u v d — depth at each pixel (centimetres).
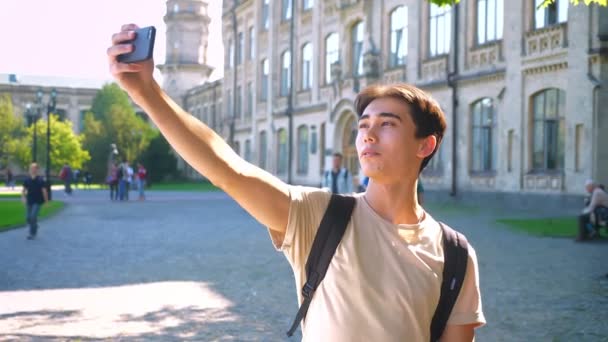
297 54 4041
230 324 685
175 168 6644
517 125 2347
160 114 151
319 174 3738
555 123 2206
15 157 6544
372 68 3155
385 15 3136
